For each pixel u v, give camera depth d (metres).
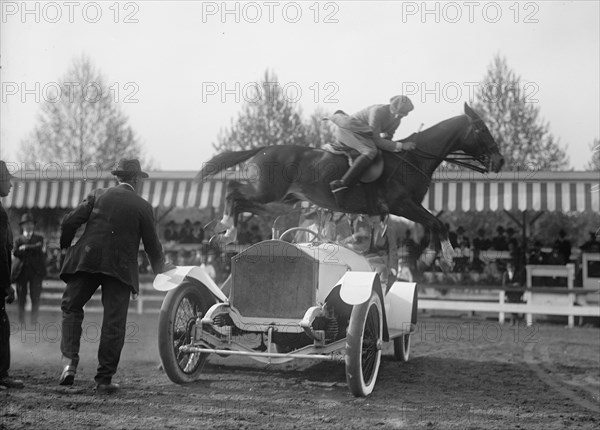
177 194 16.23
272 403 5.48
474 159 8.84
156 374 6.81
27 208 18.23
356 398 5.81
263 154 8.89
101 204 5.82
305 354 6.03
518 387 6.70
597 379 7.39
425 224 8.44
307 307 6.21
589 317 14.94
